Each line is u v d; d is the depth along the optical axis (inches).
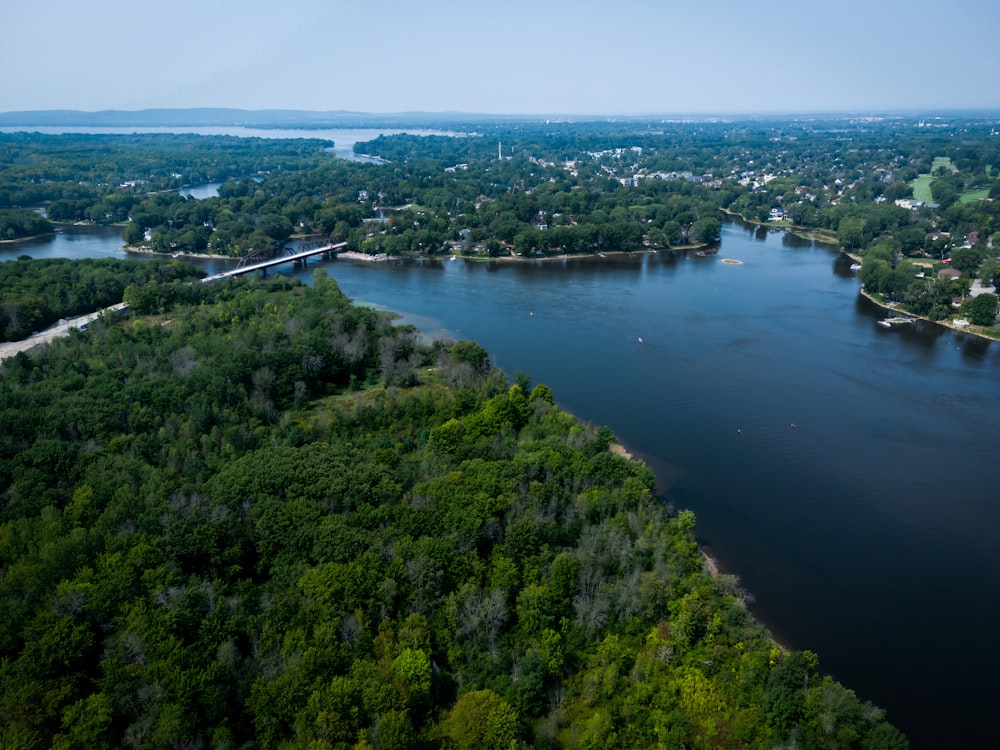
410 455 5551.2
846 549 4926.2
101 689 3132.4
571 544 4503.0
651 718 3363.7
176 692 3075.8
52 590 3663.9
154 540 3991.1
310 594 3722.9
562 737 3280.0
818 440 6451.8
